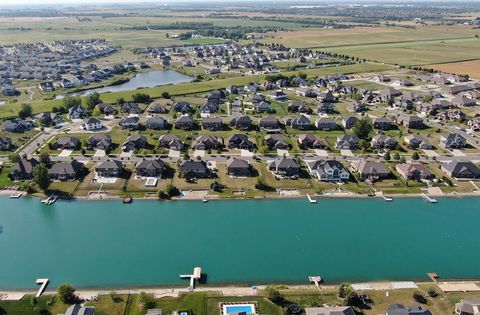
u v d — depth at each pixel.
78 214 121.19
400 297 89.12
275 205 127.56
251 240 110.06
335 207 127.06
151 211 123.25
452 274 98.25
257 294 89.31
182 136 177.50
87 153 158.38
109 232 112.81
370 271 98.75
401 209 126.56
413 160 157.12
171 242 108.62
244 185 137.50
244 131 185.25
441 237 113.00
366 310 84.88
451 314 83.88
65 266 99.00
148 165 142.12
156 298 87.62
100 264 99.81
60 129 185.25
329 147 168.38
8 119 197.62
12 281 93.81
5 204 125.88
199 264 100.25
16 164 140.88
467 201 131.75
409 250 107.12
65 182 136.50
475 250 107.62
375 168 144.12
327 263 101.38
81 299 86.81
